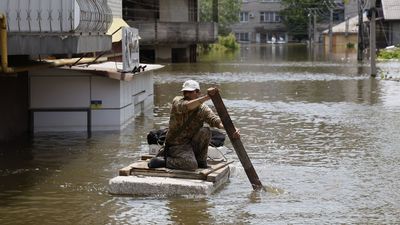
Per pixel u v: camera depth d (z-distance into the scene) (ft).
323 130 58.18
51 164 44.04
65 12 42.29
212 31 185.68
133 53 62.08
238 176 40.19
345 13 378.53
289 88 99.45
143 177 36.45
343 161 44.93
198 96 37.06
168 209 33.24
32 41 42.47
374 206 33.99
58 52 42.63
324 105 77.00
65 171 41.96
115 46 80.59
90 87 56.29
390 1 246.47
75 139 53.16
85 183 38.81
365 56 208.23
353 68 149.89
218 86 103.71
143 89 70.54
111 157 46.21
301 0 415.64
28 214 32.73
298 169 42.47
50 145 50.65
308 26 408.26
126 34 58.39
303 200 35.06
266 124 61.98
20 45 42.34
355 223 31.19
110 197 35.50
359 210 33.30
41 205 34.27
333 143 51.80
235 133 36.73
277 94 90.63
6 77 51.62
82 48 44.27
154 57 183.83
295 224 30.99
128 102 61.16
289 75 128.47
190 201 34.60
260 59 201.67
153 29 174.09
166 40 176.65
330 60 190.29
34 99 55.83
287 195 36.01
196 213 32.63
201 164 37.55
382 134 55.83
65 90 56.03
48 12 42.29
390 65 159.53
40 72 55.57
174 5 192.03
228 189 37.04
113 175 40.83
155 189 35.53
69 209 33.47
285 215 32.42
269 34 439.22
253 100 83.05
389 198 35.50
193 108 36.24
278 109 73.41
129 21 172.35
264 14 440.04
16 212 33.06
